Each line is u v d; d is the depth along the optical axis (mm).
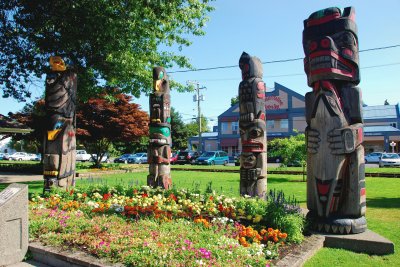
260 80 7879
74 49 12242
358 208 5234
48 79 8719
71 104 8797
